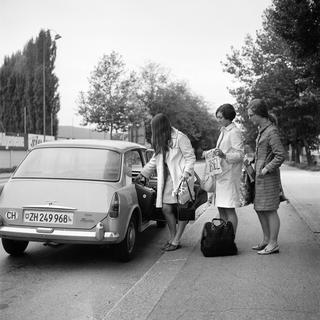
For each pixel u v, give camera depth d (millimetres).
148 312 4270
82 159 6500
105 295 4949
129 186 6535
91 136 75188
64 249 7156
